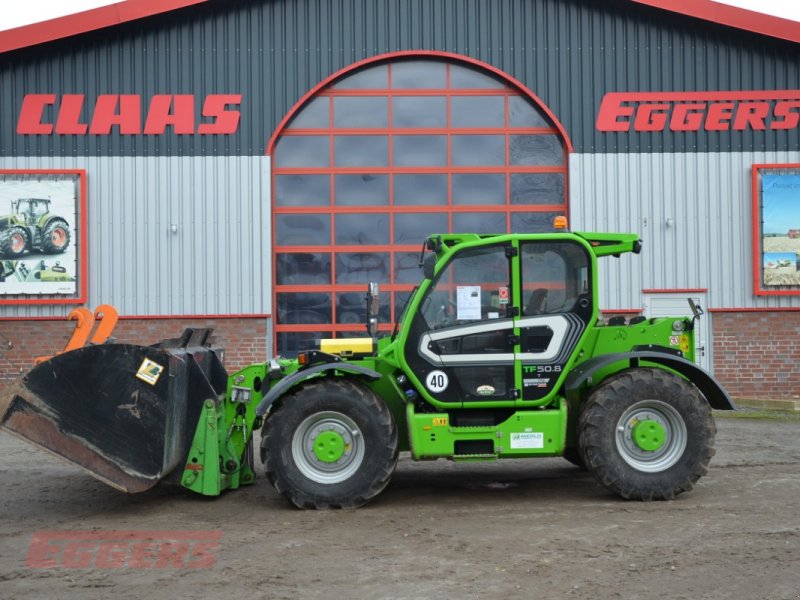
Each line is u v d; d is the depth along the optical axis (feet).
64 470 33.09
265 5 55.77
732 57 56.18
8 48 53.72
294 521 23.79
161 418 24.08
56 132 54.85
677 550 20.17
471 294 26.04
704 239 55.77
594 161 55.88
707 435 25.50
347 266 56.18
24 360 54.13
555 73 56.13
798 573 18.37
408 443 26.96
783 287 55.47
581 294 26.11
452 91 56.59
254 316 54.95
